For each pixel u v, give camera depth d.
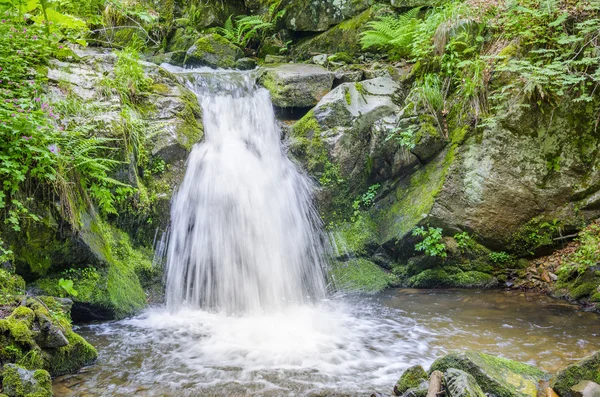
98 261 5.60
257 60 10.32
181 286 6.38
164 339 5.12
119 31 10.12
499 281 6.86
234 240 6.62
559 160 6.77
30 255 5.17
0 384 3.50
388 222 7.39
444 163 7.06
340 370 4.37
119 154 6.08
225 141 7.48
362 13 9.71
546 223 6.82
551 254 6.91
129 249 6.19
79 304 5.34
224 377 4.23
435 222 6.94
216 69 9.55
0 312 4.14
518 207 6.87
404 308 6.12
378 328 5.45
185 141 6.82
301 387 4.04
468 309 5.99
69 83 6.42
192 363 4.52
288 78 8.31
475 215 6.91
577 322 5.43
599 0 6.78
